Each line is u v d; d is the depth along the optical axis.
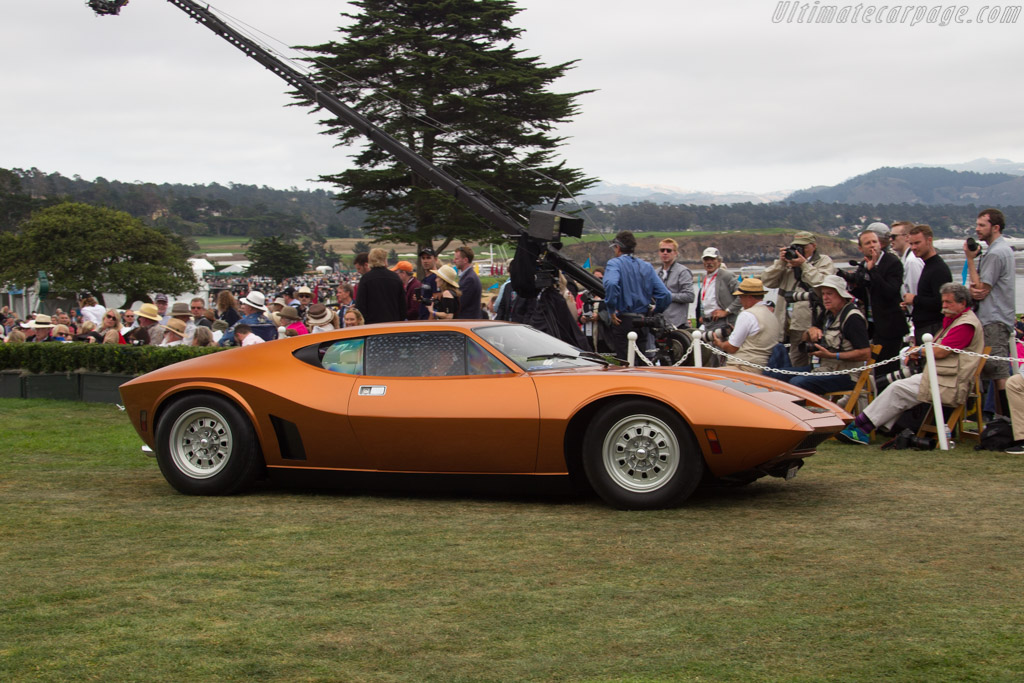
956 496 6.22
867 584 4.12
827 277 8.94
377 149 46.53
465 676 3.15
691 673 3.11
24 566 4.71
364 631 3.63
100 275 85.69
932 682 2.96
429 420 6.24
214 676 3.17
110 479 7.70
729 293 12.73
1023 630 3.44
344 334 6.80
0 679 3.15
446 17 45.41
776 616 3.69
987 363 8.80
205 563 4.75
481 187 42.81
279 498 6.68
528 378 6.22
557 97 45.19
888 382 9.02
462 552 4.91
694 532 5.27
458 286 11.81
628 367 6.70
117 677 3.16
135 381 7.09
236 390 6.72
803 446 5.91
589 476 6.04
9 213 137.25
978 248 8.90
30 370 14.33
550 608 3.88
